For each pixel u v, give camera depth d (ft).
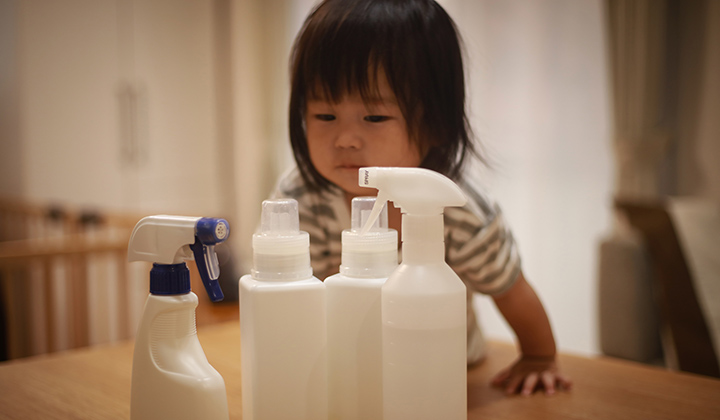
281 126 7.31
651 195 5.28
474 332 1.97
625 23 5.27
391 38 1.43
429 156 1.61
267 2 7.30
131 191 6.98
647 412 1.50
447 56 1.55
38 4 6.14
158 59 7.21
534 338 1.79
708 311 3.81
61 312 5.71
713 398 1.60
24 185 6.11
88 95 6.57
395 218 1.70
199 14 7.60
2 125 6.31
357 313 1.24
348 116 1.47
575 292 5.77
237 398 1.59
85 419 1.46
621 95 5.31
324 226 1.84
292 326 1.20
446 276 1.15
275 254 1.21
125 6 6.86
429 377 1.12
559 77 5.76
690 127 5.46
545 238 5.93
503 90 5.93
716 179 5.30
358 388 1.25
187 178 7.53
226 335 2.21
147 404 1.15
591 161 5.65
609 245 4.35
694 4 5.38
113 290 5.78
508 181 5.94
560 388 1.70
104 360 1.94
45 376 1.78
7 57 6.18
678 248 4.02
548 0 5.76
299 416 1.21
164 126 7.29
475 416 1.49
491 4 5.95
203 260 1.12
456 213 1.66
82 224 5.25
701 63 5.36
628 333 4.24
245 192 7.62
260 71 7.39
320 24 1.47
